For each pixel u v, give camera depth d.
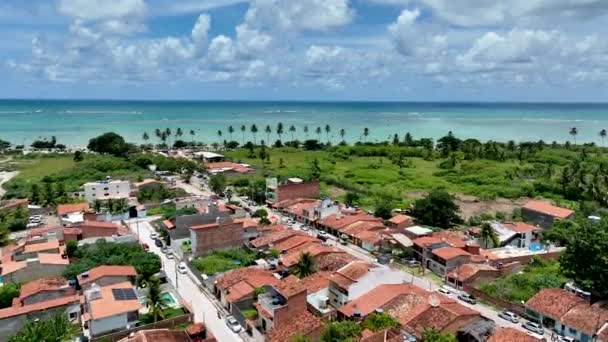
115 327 64.31
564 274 82.50
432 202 127.81
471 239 108.88
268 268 90.12
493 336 59.78
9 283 80.88
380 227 114.81
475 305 77.75
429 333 58.03
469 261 90.44
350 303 71.50
